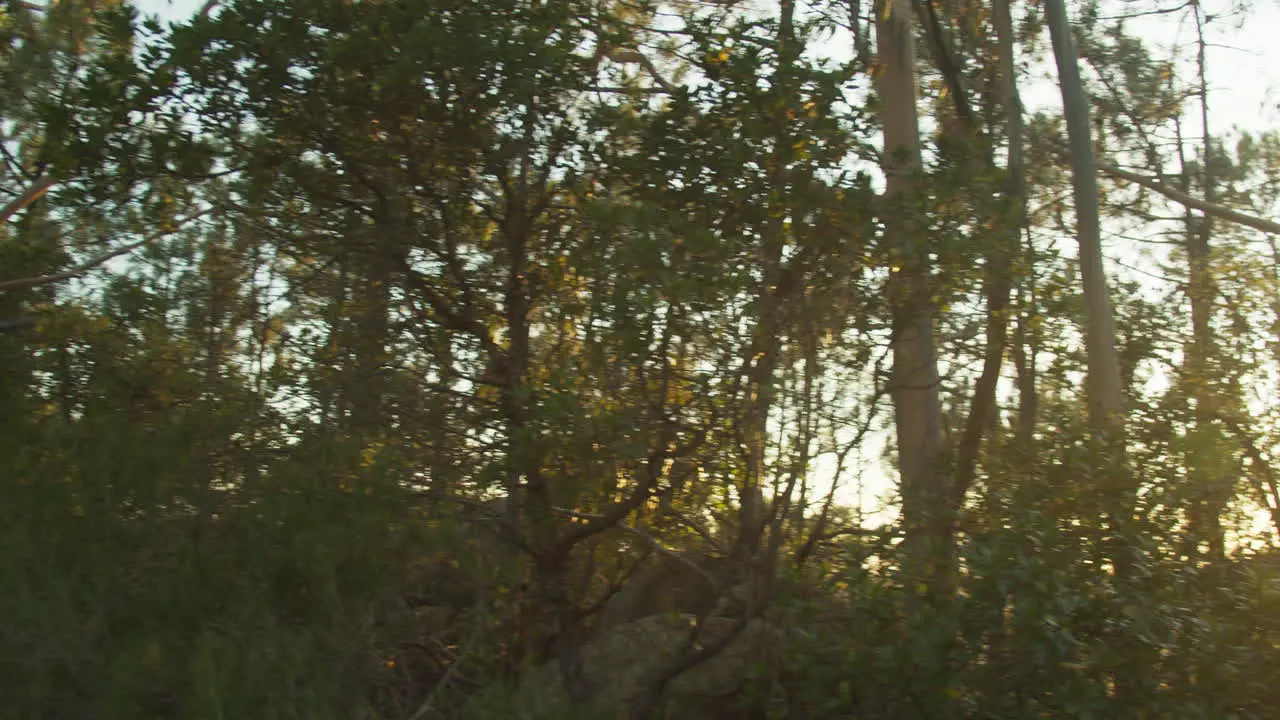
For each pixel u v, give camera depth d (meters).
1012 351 7.45
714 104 7.14
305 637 5.15
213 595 5.30
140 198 7.95
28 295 9.19
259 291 8.81
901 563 5.99
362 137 7.96
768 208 6.93
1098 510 6.12
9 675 4.73
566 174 7.95
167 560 5.52
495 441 7.39
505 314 8.23
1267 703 5.63
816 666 5.88
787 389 6.71
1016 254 7.09
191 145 7.54
